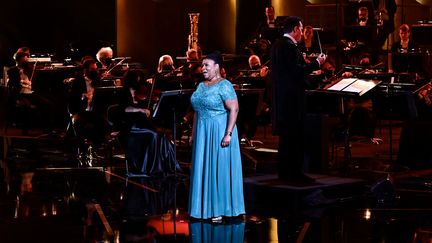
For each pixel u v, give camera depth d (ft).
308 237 30.86
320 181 38.96
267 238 30.68
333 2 79.82
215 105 32.83
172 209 36.17
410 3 77.97
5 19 78.59
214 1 80.84
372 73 50.62
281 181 38.70
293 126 37.35
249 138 53.16
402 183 42.42
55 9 79.46
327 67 55.26
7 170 46.73
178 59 68.74
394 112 47.73
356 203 37.40
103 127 49.01
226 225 32.76
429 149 45.96
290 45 36.96
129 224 33.06
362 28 66.74
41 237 30.81
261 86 56.95
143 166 45.21
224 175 33.30
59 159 51.21
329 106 45.96
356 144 57.62
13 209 35.91
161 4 79.66
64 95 61.41
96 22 79.92
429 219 33.88
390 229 32.07
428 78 54.39
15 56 62.54
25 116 61.52
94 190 40.68
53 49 79.25
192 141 33.78
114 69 60.18
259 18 80.59
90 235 31.14
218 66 33.09
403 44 63.36
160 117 42.27
